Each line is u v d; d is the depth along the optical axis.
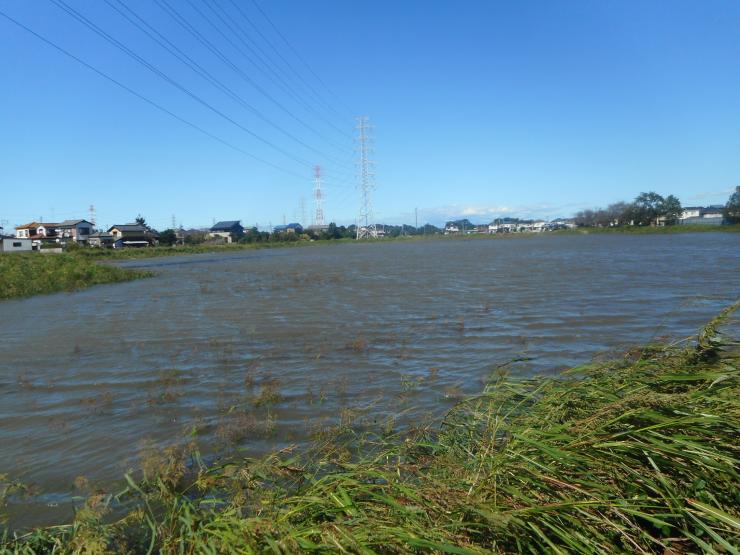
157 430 5.98
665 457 2.93
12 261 32.56
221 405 6.72
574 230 114.19
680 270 24.33
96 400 7.09
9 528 4.07
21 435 5.97
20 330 13.28
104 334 12.23
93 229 101.44
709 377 3.56
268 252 71.38
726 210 90.44
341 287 20.89
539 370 7.93
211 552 2.73
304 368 8.49
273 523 2.71
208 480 3.80
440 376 7.82
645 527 2.82
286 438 5.56
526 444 3.33
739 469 2.82
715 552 2.43
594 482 2.94
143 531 3.47
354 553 2.47
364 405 6.57
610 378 4.33
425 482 3.32
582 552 2.55
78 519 3.46
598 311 13.14
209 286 23.28
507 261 34.38
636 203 107.56
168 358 9.50
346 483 3.22
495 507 2.76
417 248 67.88
